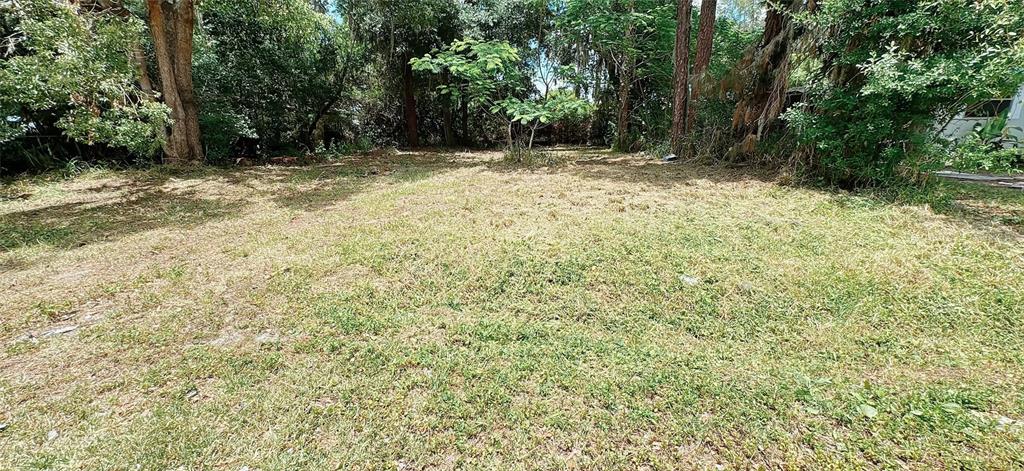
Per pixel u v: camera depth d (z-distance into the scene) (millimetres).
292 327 2396
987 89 3697
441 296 2727
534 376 1953
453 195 5527
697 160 7727
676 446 1560
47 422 1697
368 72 12641
